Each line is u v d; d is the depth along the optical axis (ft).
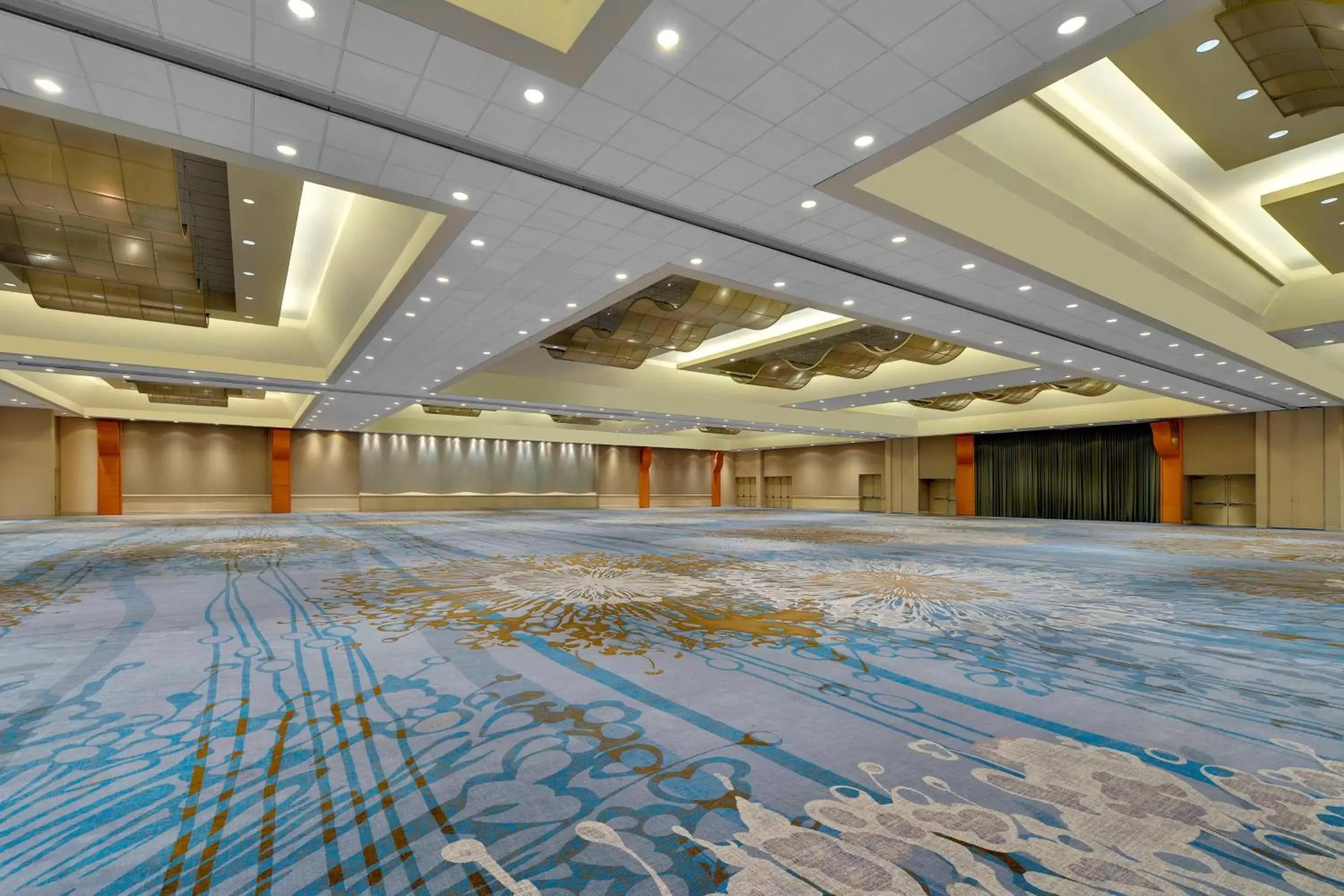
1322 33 16.44
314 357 51.03
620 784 8.19
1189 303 33.91
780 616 18.69
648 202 20.06
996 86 14.34
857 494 99.66
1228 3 16.79
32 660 13.76
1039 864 6.49
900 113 15.39
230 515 73.82
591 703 11.22
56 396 63.52
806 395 67.26
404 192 19.29
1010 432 83.56
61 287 36.47
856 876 6.26
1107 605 20.62
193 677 12.60
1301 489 60.13
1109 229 28.76
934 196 21.39
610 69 13.79
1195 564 31.65
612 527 57.21
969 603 20.83
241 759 8.91
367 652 14.49
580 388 60.70
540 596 21.58
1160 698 11.65
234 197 26.76
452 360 42.50
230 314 44.60
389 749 9.25
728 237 22.66
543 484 99.55
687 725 10.23
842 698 11.60
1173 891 6.09
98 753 9.10
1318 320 37.50
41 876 6.26
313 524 58.80
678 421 74.08
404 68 13.70
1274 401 56.80
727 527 57.31
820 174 18.21
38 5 11.82
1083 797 7.93
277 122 15.64
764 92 14.58
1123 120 23.63
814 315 46.42
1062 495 78.84
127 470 74.74
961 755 9.16
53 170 22.77
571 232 22.22
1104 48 13.11
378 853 6.64
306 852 6.68
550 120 15.65
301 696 11.53
